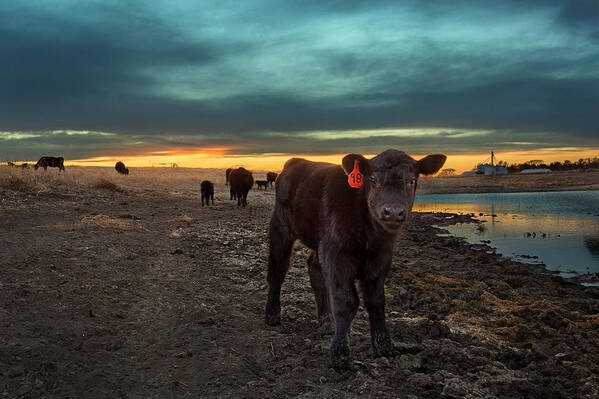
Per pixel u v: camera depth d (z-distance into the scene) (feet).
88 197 51.19
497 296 26.08
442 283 27.78
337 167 14.93
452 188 221.87
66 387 11.13
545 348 16.48
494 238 57.52
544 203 123.54
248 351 14.21
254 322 17.03
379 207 11.60
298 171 16.78
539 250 48.19
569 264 40.63
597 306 24.76
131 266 22.91
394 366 13.37
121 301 17.62
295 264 28.22
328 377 12.59
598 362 16.08
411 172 12.18
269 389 11.78
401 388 12.12
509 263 40.40
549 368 14.40
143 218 42.14
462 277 31.14
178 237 33.12
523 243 53.16
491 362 14.48
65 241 26.27
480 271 34.04
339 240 13.08
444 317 20.06
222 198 80.64
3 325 13.84
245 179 65.82
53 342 13.24
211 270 24.29
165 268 23.47
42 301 16.33
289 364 13.32
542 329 18.90
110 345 13.67
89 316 15.57
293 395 11.55
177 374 12.35
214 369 12.70
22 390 10.64
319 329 16.33
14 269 19.53
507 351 15.71
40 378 11.27
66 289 17.90
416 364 13.52
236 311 18.07
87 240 27.35
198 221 44.50
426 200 146.30
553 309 22.40
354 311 13.17
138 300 18.01
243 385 11.97
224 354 13.75
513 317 20.77
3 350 12.26
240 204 66.54
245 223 46.57
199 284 21.31
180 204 61.57
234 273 24.22
